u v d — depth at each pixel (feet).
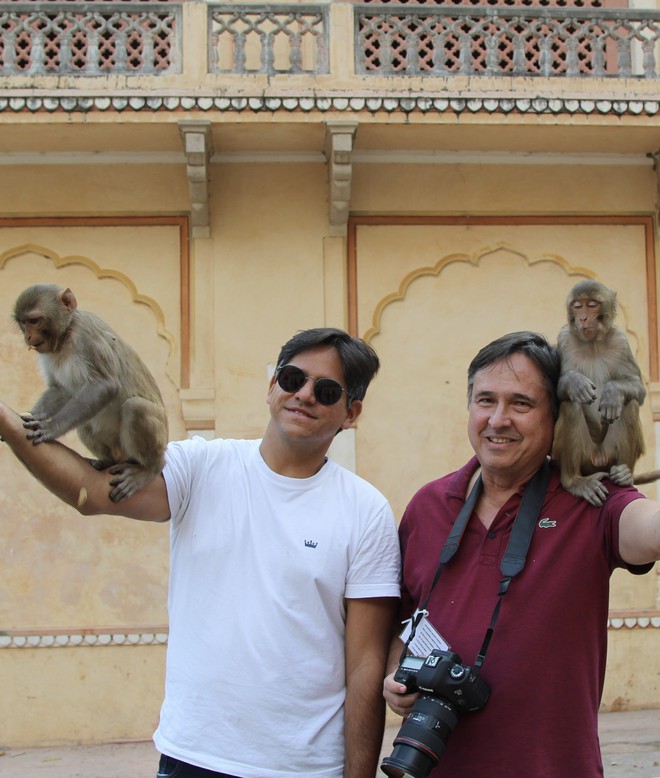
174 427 23.88
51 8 22.61
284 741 8.29
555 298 24.64
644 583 23.98
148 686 22.90
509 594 8.27
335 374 9.05
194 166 22.48
